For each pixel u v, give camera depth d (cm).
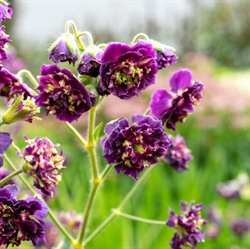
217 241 72
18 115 26
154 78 27
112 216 35
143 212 75
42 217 26
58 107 27
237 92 124
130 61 27
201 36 225
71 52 28
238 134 125
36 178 25
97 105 30
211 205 77
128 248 66
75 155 105
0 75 29
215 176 95
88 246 65
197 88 31
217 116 122
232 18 231
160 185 91
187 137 121
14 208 24
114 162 26
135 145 26
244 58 231
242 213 86
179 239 34
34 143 25
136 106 113
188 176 88
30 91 30
